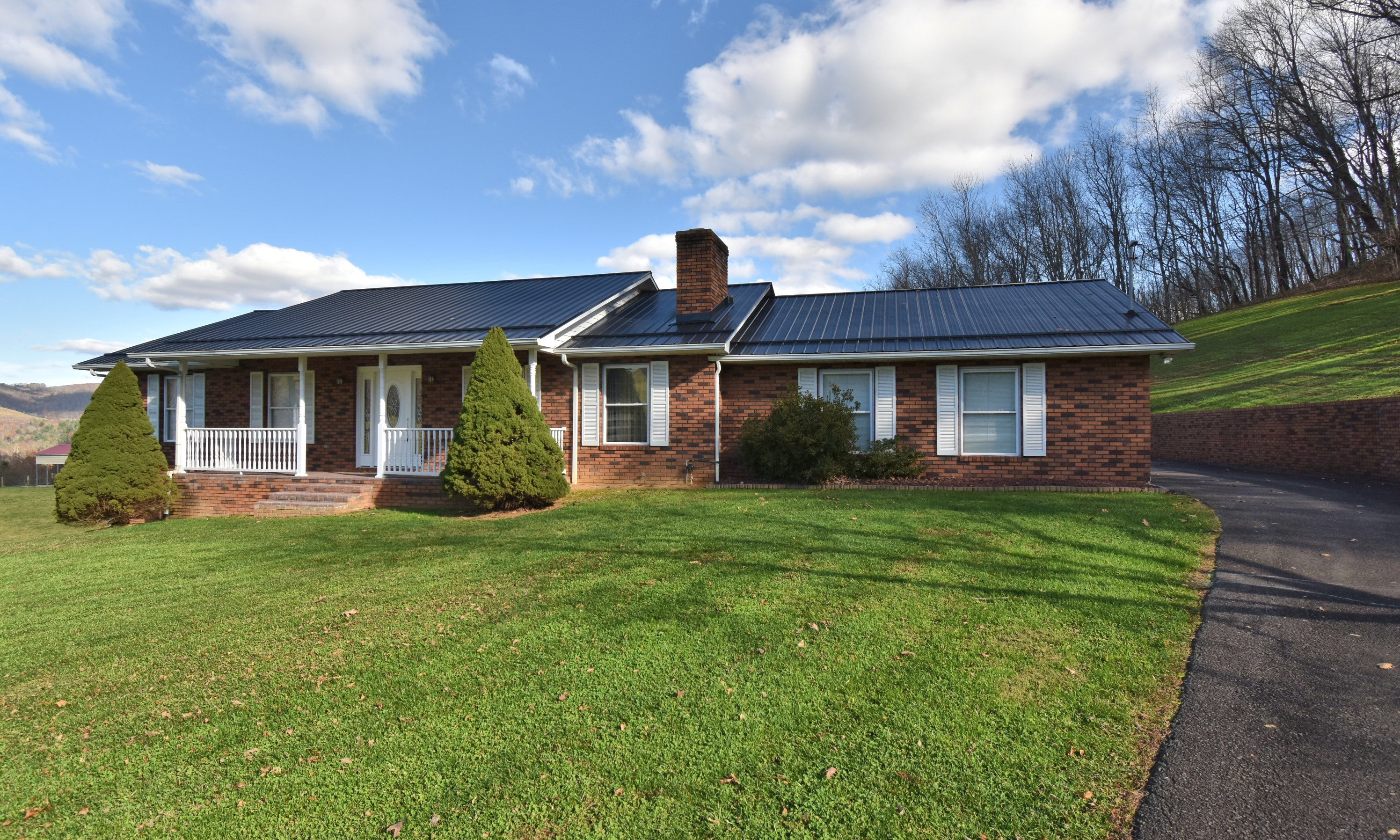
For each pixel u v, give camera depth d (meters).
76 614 6.11
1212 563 6.46
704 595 5.81
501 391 11.05
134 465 12.65
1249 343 27.09
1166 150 42.03
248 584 6.95
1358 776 3.12
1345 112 32.91
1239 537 7.48
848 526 8.30
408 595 6.21
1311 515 8.73
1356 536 7.52
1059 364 12.42
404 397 14.99
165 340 15.46
